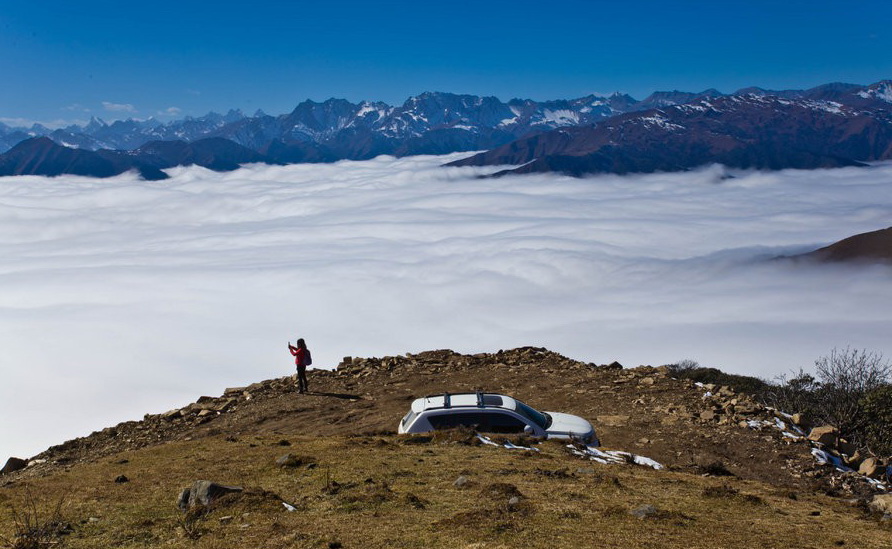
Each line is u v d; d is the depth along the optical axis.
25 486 11.93
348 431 19.19
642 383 23.36
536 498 10.14
